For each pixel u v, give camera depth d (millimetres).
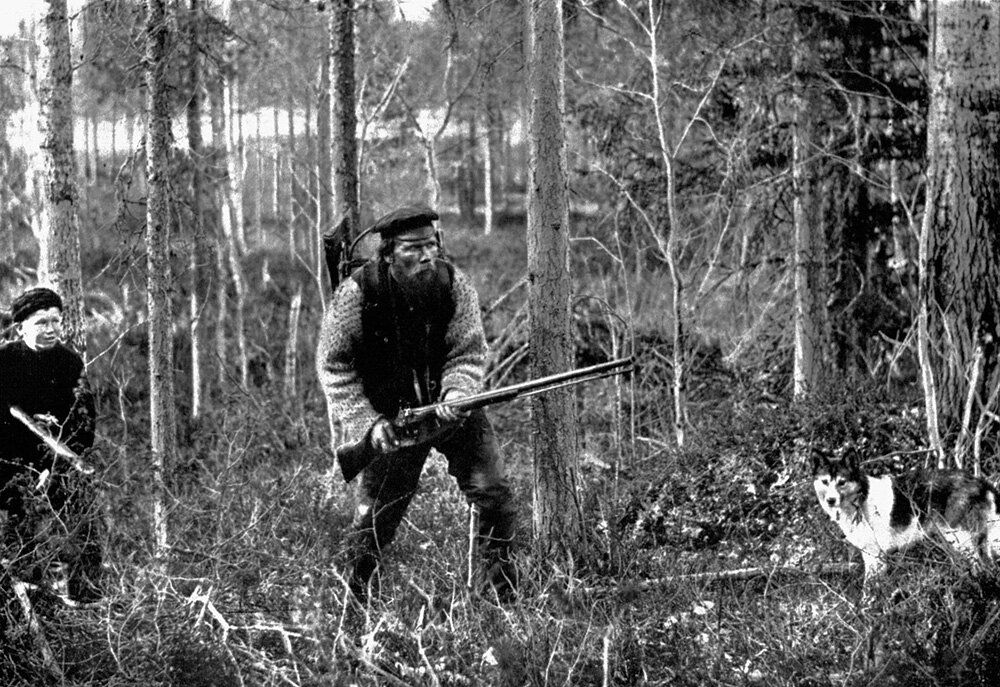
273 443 10375
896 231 11227
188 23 7758
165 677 4578
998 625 4590
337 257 5770
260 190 27750
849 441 7328
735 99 11789
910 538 5883
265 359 17359
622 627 4828
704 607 5379
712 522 6973
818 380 9711
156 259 7043
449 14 8523
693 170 12023
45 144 7832
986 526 5789
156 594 4996
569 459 6043
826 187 10906
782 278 12117
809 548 6410
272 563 5391
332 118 8664
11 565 4891
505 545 5613
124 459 6008
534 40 5922
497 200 39719
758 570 5898
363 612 5035
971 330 7695
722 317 13391
